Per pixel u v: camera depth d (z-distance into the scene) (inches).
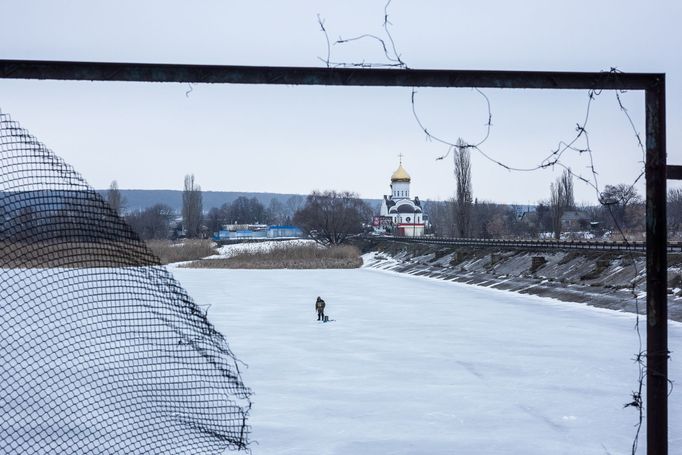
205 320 322.7
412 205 6067.9
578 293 1809.8
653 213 261.3
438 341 1197.1
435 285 2480.3
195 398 564.4
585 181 257.1
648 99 258.7
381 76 246.8
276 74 244.7
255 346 1141.1
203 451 420.2
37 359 729.6
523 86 253.0
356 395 810.2
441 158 247.6
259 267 3531.0
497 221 5167.3
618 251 1959.9
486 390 838.5
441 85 249.9
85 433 514.0
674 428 661.9
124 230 303.0
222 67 243.1
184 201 6225.4
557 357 1039.6
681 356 999.6
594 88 254.4
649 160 260.8
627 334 1254.9
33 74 237.9
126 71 241.1
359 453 604.7
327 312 1632.6
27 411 593.0
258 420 700.0
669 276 1615.4
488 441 640.4
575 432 665.0
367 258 4205.2
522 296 2003.0
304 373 928.9
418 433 663.8
